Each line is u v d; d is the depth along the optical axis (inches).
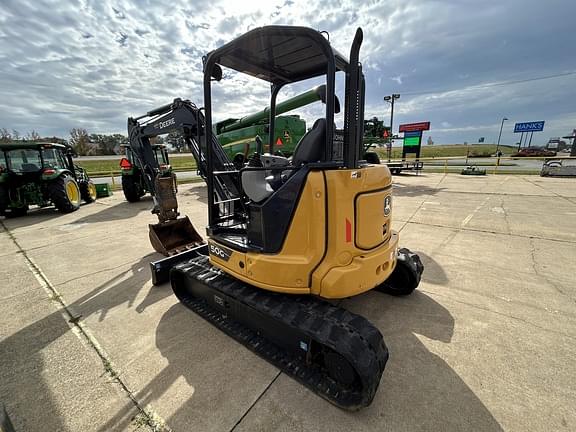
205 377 78.9
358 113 89.1
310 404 69.9
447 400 70.2
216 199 133.9
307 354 76.0
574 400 69.1
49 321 107.6
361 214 76.5
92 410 70.0
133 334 98.8
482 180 491.5
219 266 101.2
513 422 63.9
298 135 391.5
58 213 311.3
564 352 85.0
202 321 105.5
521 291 120.3
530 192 355.6
